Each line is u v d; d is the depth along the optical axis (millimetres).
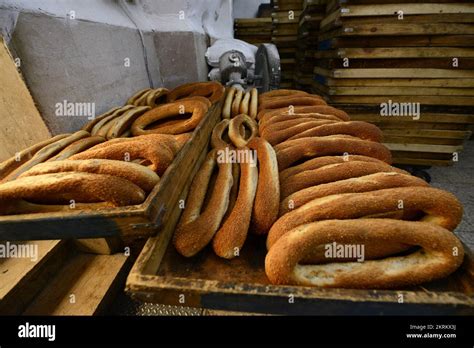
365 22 2459
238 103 2363
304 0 4289
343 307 680
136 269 777
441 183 3201
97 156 1085
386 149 1393
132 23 2553
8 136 1340
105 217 824
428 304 656
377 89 2770
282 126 1703
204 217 1039
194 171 1386
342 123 1559
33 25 1330
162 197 922
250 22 5602
